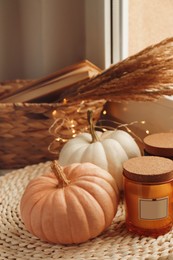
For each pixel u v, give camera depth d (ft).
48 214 2.87
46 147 4.02
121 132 3.52
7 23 4.84
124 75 3.58
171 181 2.89
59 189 2.94
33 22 4.81
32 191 2.97
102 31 4.52
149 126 4.02
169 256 2.73
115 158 3.34
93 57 4.72
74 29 4.73
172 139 3.33
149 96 3.49
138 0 4.32
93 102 3.91
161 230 2.92
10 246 2.97
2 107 3.87
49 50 4.74
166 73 3.42
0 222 3.18
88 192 2.91
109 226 3.06
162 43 3.39
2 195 3.46
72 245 2.93
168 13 4.01
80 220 2.85
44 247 2.94
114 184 3.05
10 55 4.92
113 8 4.45
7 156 4.08
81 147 3.41
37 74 4.95
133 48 4.49
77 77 3.95
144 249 2.81
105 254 2.80
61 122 3.92
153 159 3.05
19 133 3.98
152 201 2.87
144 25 4.29
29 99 4.08
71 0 4.65
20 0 4.78
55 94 4.06
